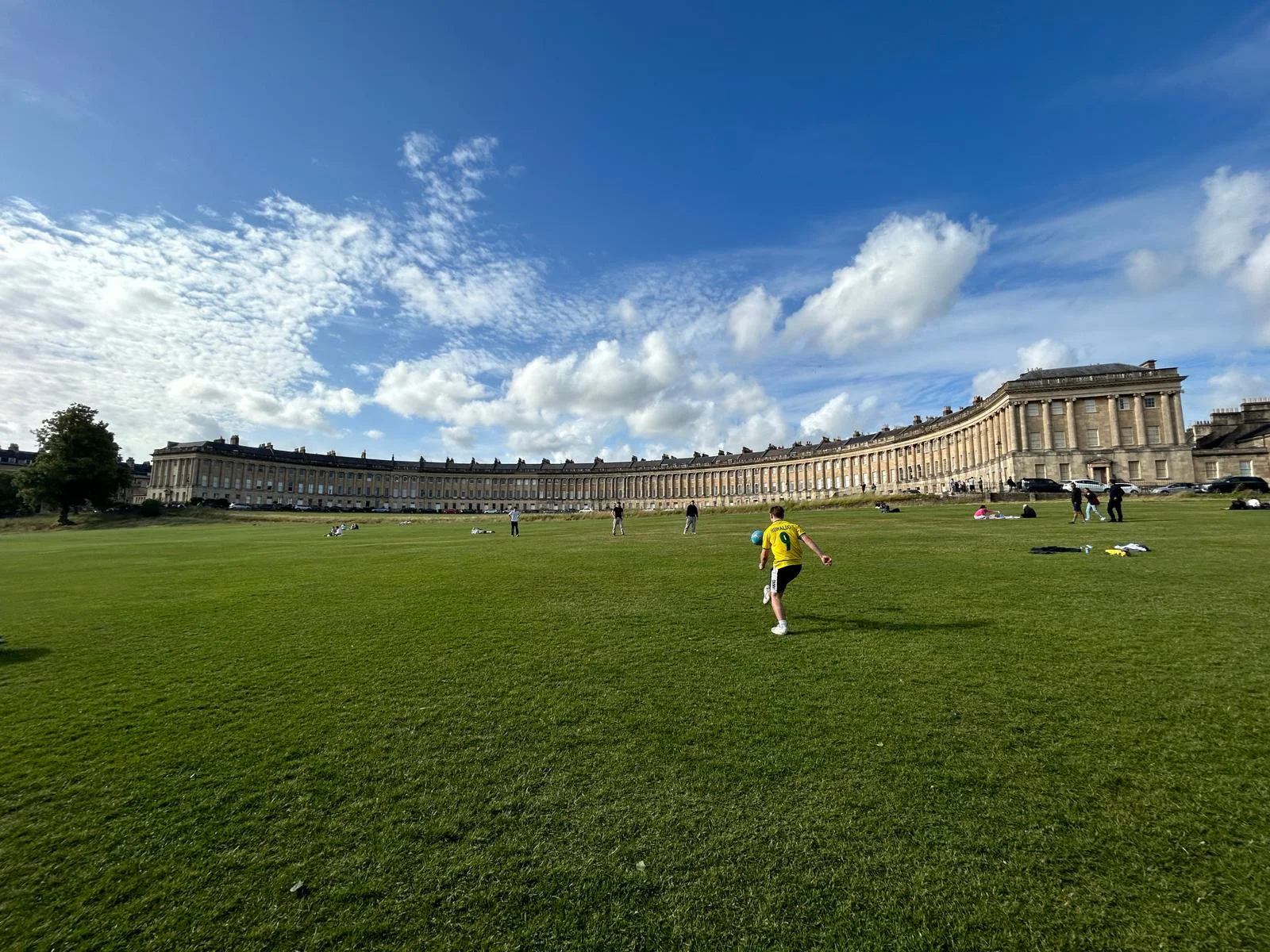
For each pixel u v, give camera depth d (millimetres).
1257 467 71000
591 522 60500
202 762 6102
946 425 101125
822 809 4855
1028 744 5750
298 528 66062
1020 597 11961
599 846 4555
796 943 3635
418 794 5355
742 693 7320
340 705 7492
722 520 50969
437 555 26406
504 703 7352
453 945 3715
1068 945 3537
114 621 12898
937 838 4461
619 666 8539
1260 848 4191
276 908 4066
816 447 139875
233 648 10344
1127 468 74625
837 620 10680
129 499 157750
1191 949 3463
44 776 5883
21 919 4023
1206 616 9969
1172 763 5305
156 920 3990
